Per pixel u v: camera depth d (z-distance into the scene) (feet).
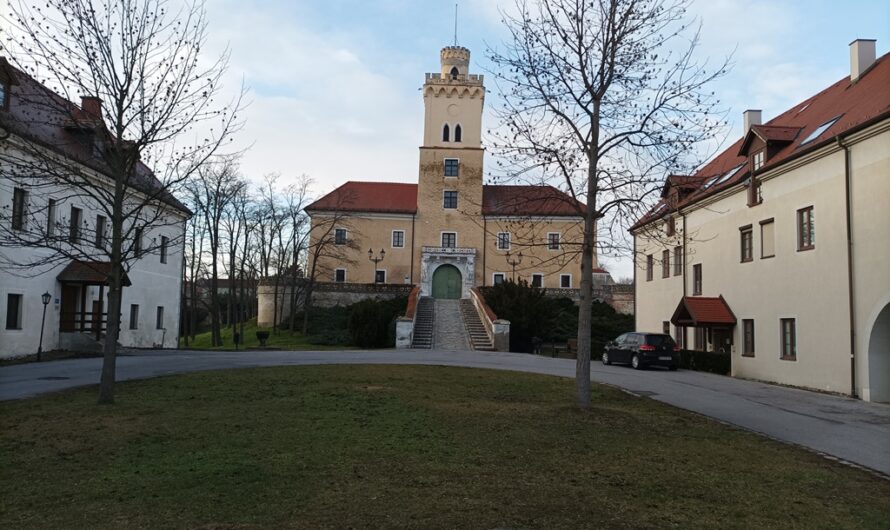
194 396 45.93
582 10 41.68
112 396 42.78
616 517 21.43
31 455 28.02
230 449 29.45
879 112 59.88
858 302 62.08
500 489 24.18
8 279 83.46
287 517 20.44
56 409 39.88
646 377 75.82
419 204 207.41
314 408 41.14
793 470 29.60
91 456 27.99
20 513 20.48
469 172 208.44
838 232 65.26
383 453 29.27
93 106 48.75
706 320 86.79
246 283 244.22
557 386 58.85
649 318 121.60
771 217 78.54
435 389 53.11
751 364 82.64
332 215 206.59
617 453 31.40
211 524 19.66
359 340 137.69
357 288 196.65
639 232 47.75
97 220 102.94
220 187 164.25
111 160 45.24
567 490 24.41
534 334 130.52
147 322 124.47
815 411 51.31
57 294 94.99
